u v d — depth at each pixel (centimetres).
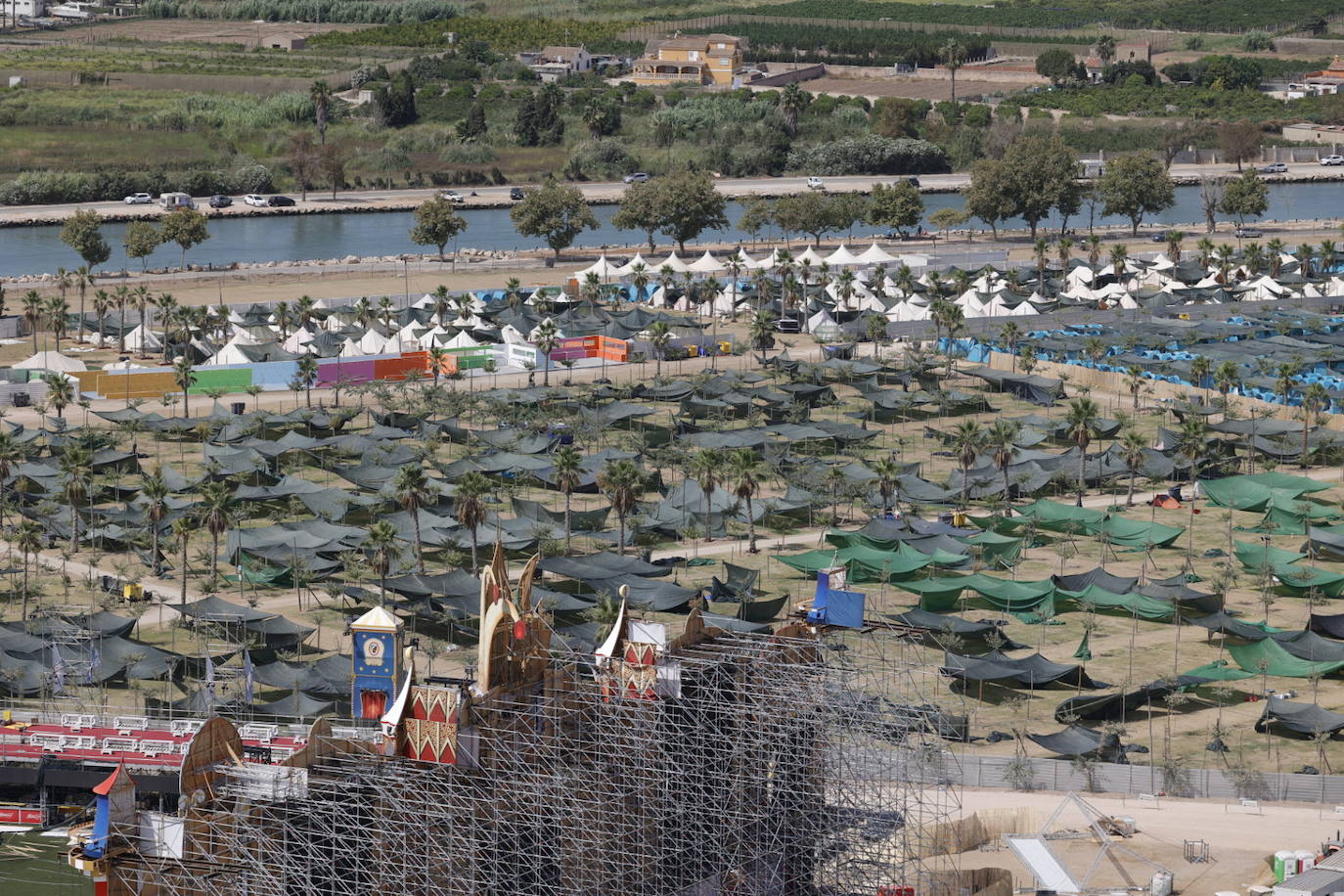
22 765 19775
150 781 19525
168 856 13962
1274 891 16362
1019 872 17488
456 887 14775
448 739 15238
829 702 17025
